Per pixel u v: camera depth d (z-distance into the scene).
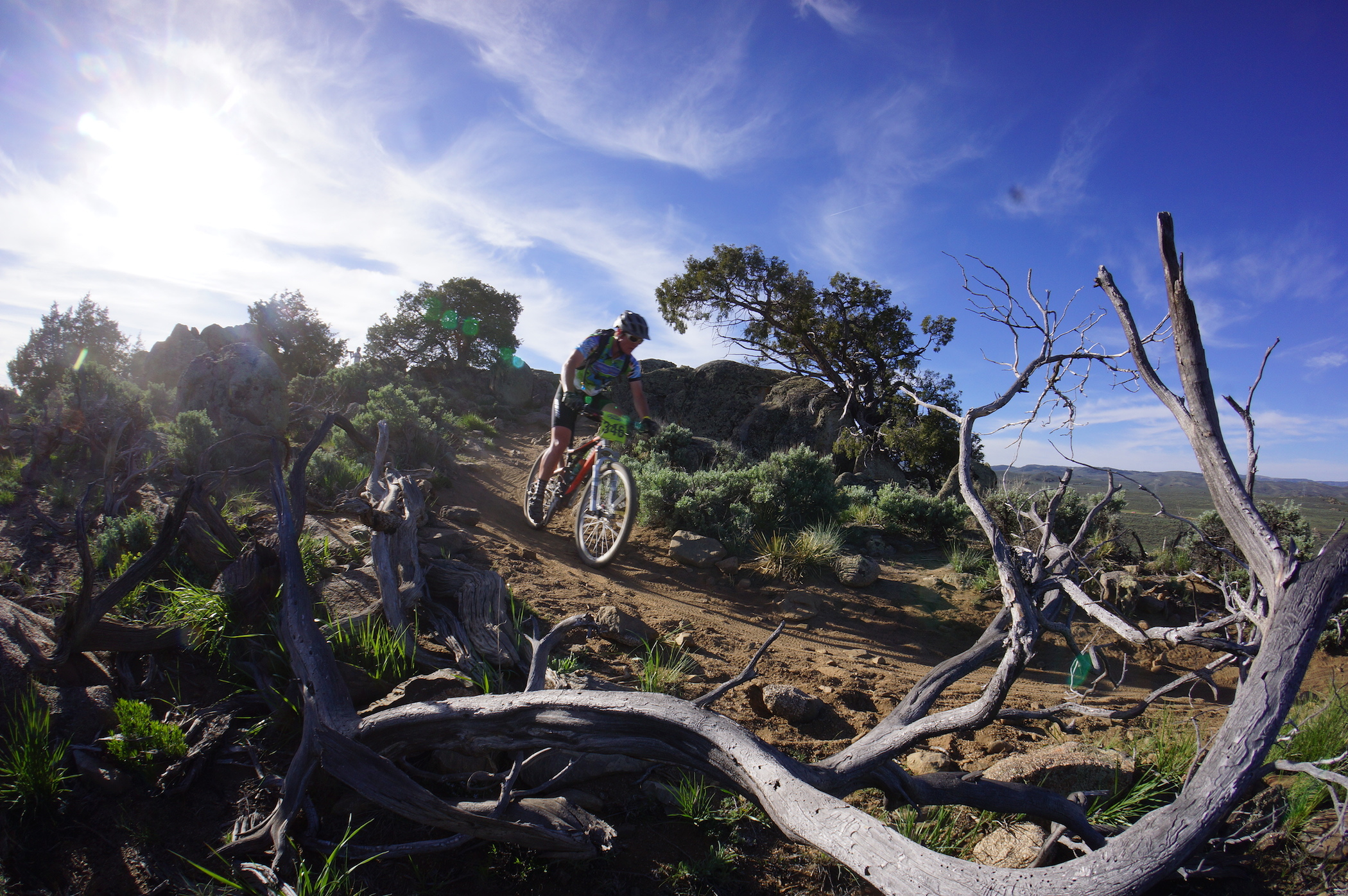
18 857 2.46
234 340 15.77
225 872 2.56
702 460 15.34
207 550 4.43
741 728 2.53
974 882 1.77
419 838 2.79
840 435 23.59
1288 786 3.28
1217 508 2.05
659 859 2.87
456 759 3.05
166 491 6.33
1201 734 4.19
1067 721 4.65
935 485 25.25
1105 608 2.87
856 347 29.67
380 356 30.16
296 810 2.67
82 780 2.78
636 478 9.88
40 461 6.88
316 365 22.61
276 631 3.65
